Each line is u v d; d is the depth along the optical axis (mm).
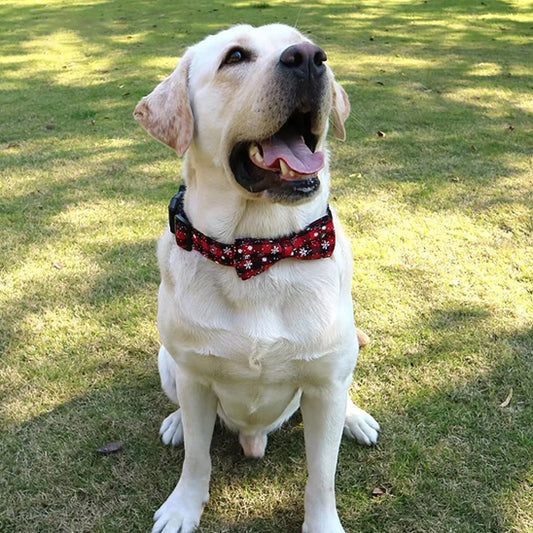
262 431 996
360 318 1332
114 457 1040
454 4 5320
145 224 1717
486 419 1080
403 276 1466
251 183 744
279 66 702
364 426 1053
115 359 1246
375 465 1012
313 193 726
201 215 799
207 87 784
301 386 858
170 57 3582
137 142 2316
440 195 1833
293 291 796
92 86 3070
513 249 1559
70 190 1927
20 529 917
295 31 810
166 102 826
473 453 1019
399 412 1109
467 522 911
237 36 777
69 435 1077
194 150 811
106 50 3830
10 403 1139
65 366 1225
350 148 2188
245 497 978
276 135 753
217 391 893
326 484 880
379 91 2850
